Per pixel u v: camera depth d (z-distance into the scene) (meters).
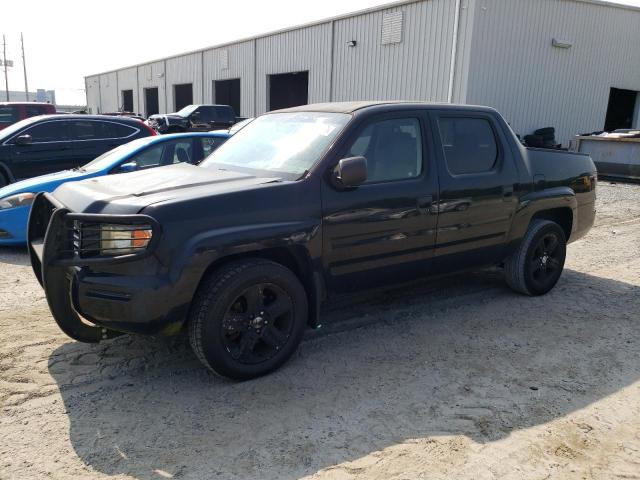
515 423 3.33
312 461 2.94
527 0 18.80
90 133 10.16
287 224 3.76
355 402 3.54
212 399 3.56
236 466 2.89
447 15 18.52
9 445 3.04
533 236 5.37
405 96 20.45
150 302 3.32
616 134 16.30
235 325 3.66
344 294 4.28
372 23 21.42
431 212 4.52
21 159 9.40
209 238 3.45
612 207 11.30
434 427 3.27
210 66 33.59
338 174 3.91
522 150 5.31
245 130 5.02
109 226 3.38
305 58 25.36
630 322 4.98
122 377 3.83
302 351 4.29
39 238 4.29
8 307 5.16
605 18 21.02
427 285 5.93
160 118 24.78
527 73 19.55
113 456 2.97
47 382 3.74
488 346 4.42
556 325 4.88
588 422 3.35
